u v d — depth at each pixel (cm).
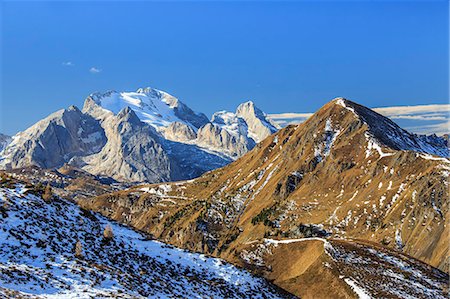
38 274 4919
